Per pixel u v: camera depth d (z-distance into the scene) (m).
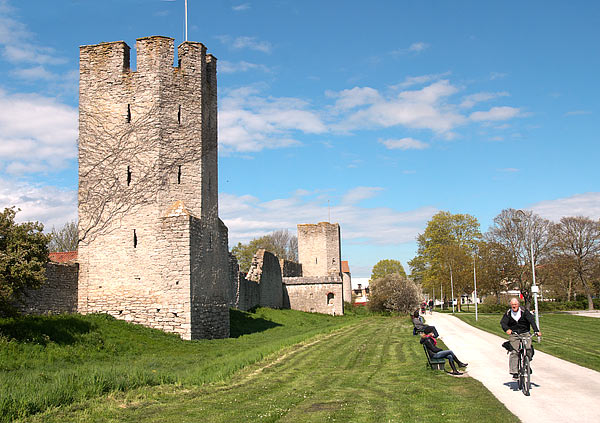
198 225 28.00
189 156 28.62
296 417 9.94
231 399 12.21
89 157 28.25
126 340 23.41
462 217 77.94
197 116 29.17
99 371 15.30
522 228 54.94
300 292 63.69
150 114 28.02
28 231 20.77
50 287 25.09
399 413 9.77
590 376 13.20
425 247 79.12
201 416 10.46
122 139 28.09
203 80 30.03
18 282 19.38
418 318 15.41
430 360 14.54
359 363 17.78
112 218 27.73
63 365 17.94
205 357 22.39
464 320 41.50
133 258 27.28
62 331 21.83
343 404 10.89
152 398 12.62
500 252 55.34
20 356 17.91
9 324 20.41
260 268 54.47
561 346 20.28
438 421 9.01
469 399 10.71
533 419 8.95
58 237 57.22
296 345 24.36
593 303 68.81
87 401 12.20
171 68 28.72
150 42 28.53
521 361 11.41
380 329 34.00
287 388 13.47
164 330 26.55
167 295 26.75
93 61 28.83
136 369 16.39
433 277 74.94
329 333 32.22
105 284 27.39
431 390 11.82
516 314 11.74
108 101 28.47
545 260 56.84
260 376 15.68
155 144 27.81
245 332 34.59
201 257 28.05
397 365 16.52
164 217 27.28
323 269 72.75
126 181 27.80
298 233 73.94
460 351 19.33
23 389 12.20
